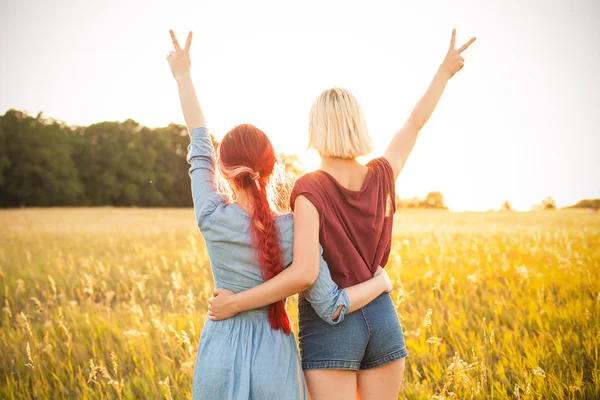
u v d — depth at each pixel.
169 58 2.47
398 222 20.48
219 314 2.09
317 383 2.15
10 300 6.56
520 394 3.18
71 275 8.20
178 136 76.56
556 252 8.20
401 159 2.57
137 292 6.94
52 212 38.75
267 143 2.20
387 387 2.22
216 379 2.01
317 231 2.06
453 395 3.19
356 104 2.24
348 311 2.08
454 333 4.47
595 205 28.30
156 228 19.77
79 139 72.38
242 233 2.06
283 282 1.99
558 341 3.89
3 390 3.63
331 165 2.26
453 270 7.21
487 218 23.41
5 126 66.19
